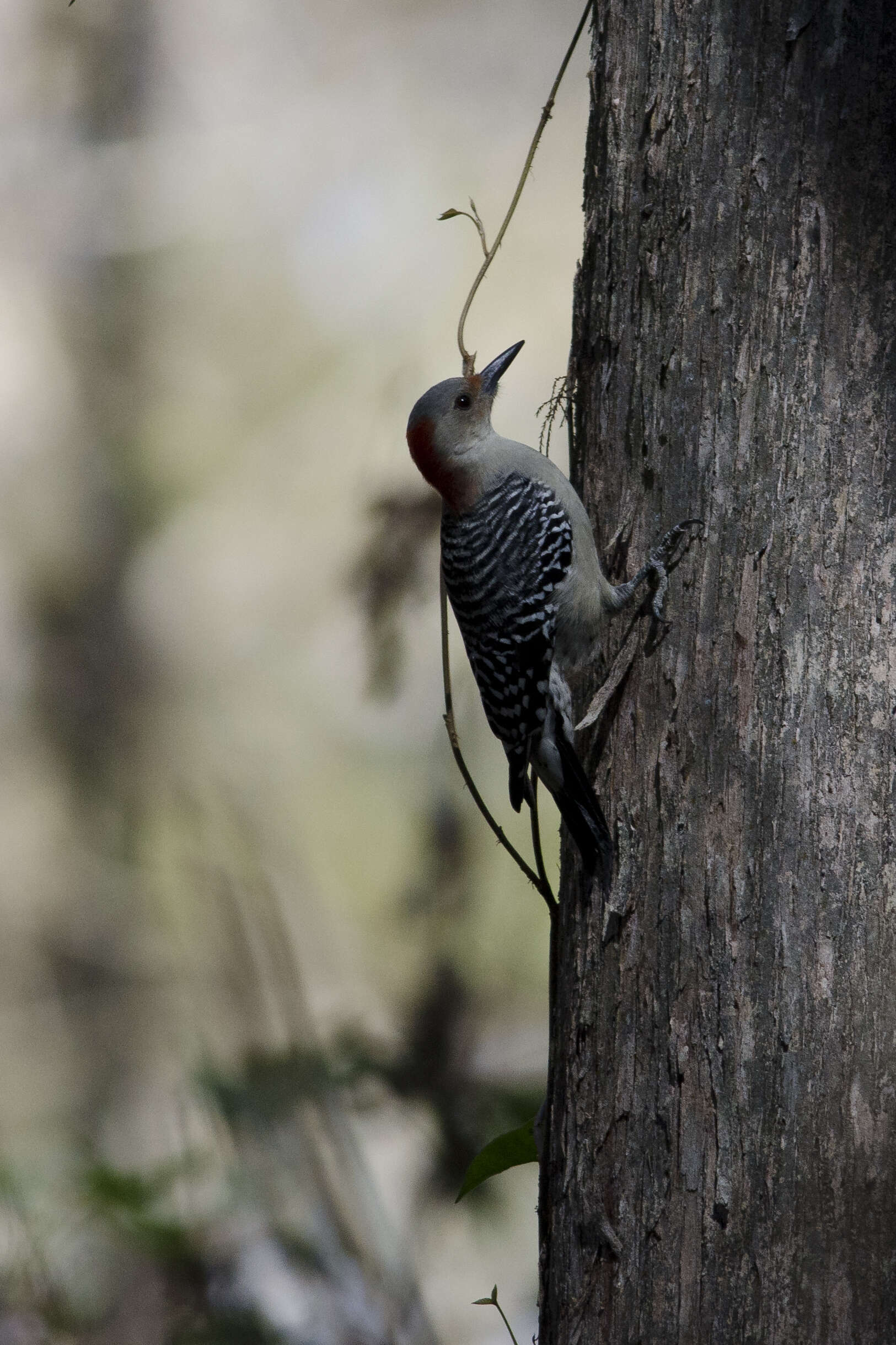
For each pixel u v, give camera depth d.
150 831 22.69
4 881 22.88
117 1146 21.16
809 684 6.00
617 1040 6.29
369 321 25.02
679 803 6.23
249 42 27.19
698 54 6.50
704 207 6.45
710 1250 5.84
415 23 27.02
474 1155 10.23
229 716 23.92
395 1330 9.77
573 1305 6.32
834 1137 5.71
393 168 26.17
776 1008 5.86
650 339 6.66
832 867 5.88
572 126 25.98
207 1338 9.30
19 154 26.61
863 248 6.17
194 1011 18.48
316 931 18.97
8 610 24.88
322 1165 10.11
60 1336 9.43
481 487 8.68
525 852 15.12
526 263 24.31
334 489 24.73
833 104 6.24
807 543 6.09
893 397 6.09
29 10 26.78
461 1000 11.26
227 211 26.61
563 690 8.06
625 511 6.76
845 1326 5.61
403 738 20.64
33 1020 21.78
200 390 25.97
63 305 26.19
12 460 25.31
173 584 25.02
